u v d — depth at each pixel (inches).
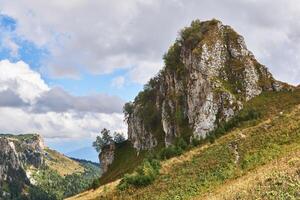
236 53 6008.9
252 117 4943.4
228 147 3567.9
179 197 2824.8
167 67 6968.5
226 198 1801.2
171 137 6333.7
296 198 1397.6
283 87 5561.0
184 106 6245.1
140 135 7608.3
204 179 3021.7
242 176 2598.4
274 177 1743.4
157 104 7416.3
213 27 6358.3
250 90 5580.7
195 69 5949.8
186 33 6717.5
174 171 3563.0
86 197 4212.6
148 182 3511.3
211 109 5438.0
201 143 5002.5
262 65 5900.6
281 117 4045.3
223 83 5703.7
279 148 2972.4
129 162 7440.9
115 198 3479.3
